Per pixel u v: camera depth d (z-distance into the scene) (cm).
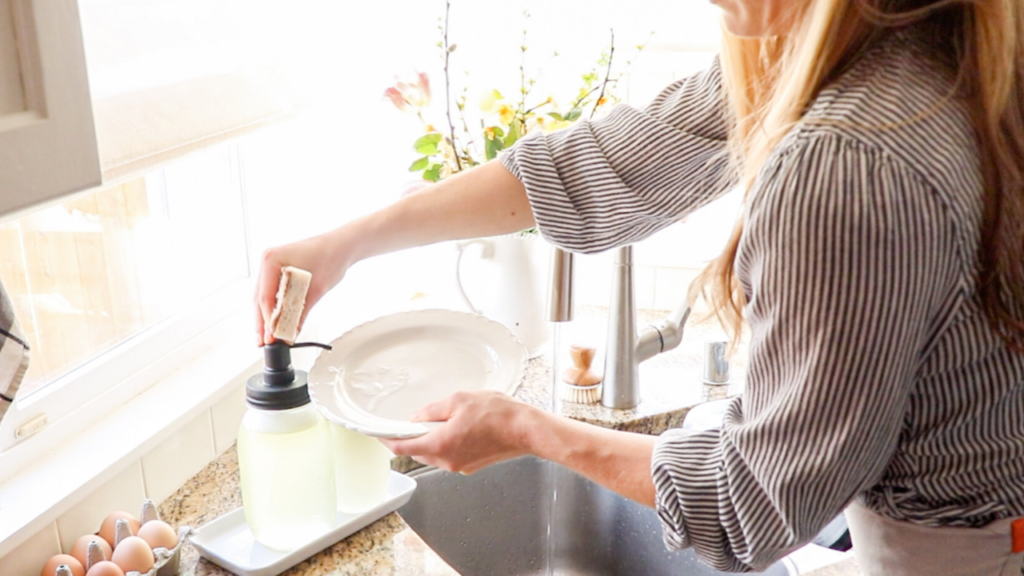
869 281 69
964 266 72
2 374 73
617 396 152
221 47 110
